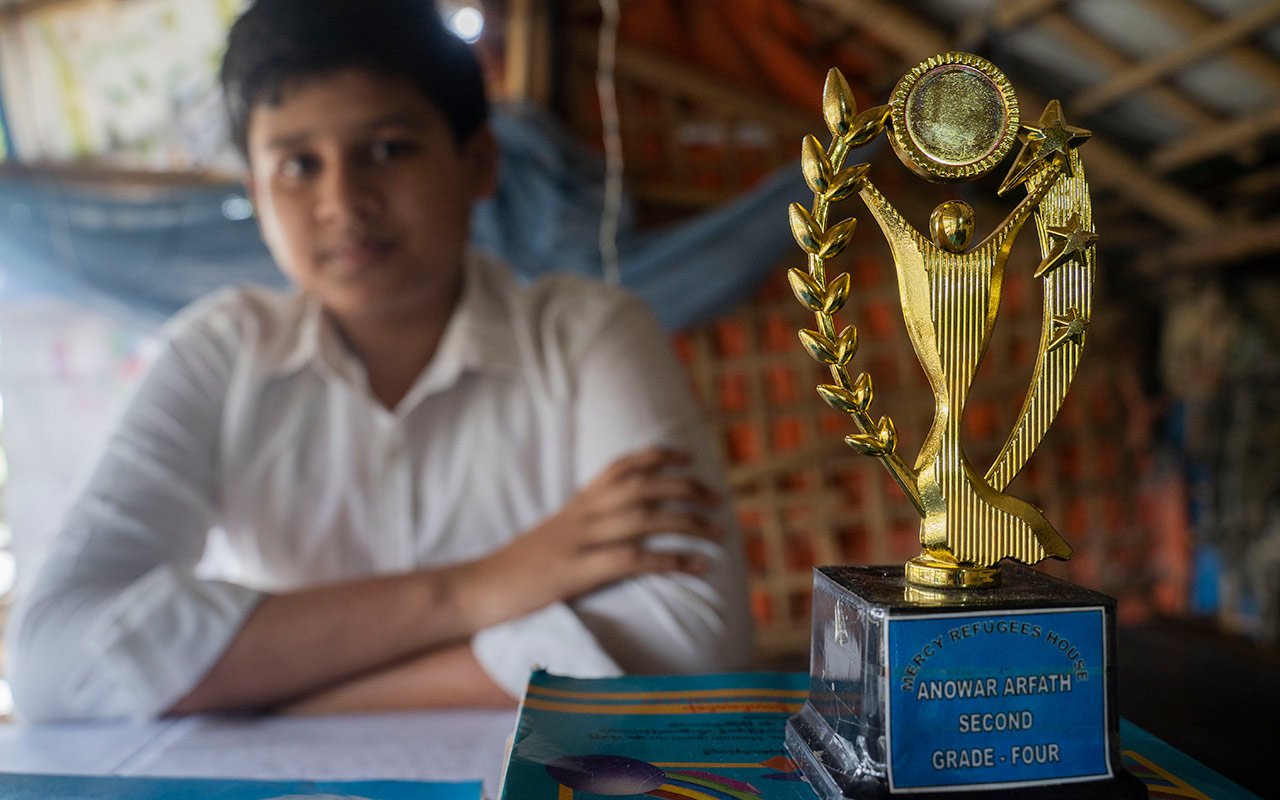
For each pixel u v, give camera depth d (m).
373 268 0.88
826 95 0.38
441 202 0.90
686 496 0.85
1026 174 0.40
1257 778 0.46
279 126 0.84
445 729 0.69
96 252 2.10
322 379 0.98
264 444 0.97
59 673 0.76
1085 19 1.59
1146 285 2.28
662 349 1.03
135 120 2.17
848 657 0.38
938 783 0.35
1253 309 2.13
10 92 2.09
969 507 0.39
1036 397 0.40
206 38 2.07
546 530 0.83
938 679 0.36
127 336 2.74
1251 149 1.75
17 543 2.72
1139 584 2.20
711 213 2.03
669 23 2.08
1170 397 2.26
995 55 1.77
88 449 2.75
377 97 0.84
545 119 1.98
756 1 2.04
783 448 2.08
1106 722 0.37
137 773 0.60
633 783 0.37
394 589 0.79
